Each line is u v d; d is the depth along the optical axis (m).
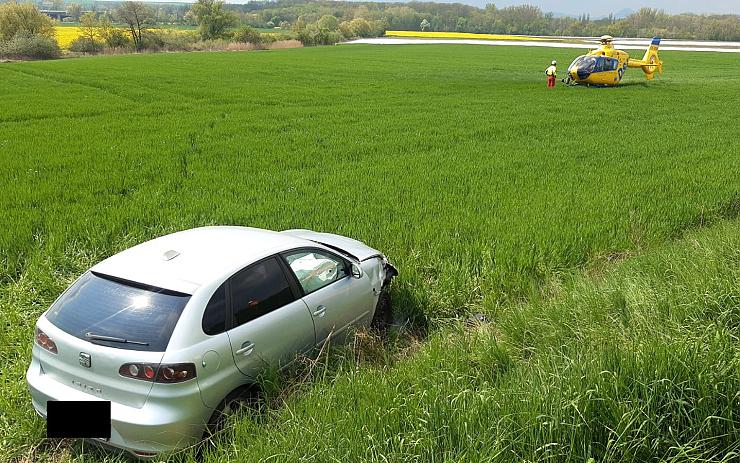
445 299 8.48
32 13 115.69
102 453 5.45
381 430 4.70
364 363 6.51
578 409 4.43
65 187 15.15
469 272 9.22
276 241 6.59
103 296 5.53
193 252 6.11
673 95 43.16
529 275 9.09
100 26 114.31
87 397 5.18
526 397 4.77
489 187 15.12
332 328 6.72
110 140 22.98
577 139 24.28
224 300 5.59
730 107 36.41
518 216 12.12
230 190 14.82
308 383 5.98
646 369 4.79
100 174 16.70
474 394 4.98
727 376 4.68
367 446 4.49
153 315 5.28
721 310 6.34
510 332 6.79
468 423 4.57
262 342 5.80
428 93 43.69
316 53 102.06
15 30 113.81
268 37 136.12
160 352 5.06
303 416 5.16
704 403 4.50
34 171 16.89
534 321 6.89
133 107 33.75
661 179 16.12
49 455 5.54
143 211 12.55
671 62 86.19
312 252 6.76
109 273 5.73
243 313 5.70
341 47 126.94
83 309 5.47
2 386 6.31
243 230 7.05
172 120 28.89
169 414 5.01
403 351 7.40
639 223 11.73
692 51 115.06
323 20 176.00
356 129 26.59
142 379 5.00
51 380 5.41
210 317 5.41
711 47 133.88
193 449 5.17
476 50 111.75
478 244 10.06
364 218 11.78
